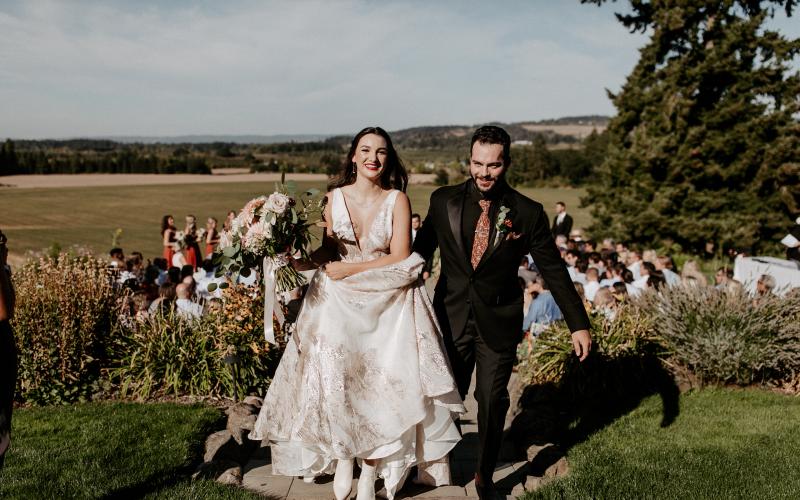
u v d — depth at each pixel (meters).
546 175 84.12
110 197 52.19
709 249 21.81
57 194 55.12
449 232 3.50
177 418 4.75
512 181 83.19
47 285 5.86
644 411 5.25
